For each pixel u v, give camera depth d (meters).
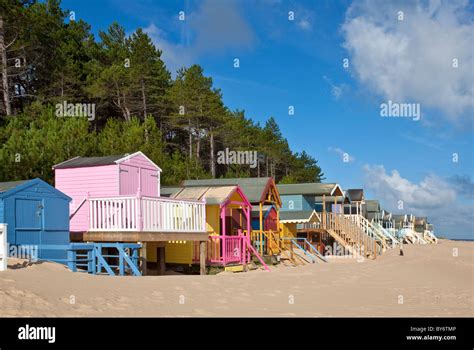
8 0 39.78
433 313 13.72
